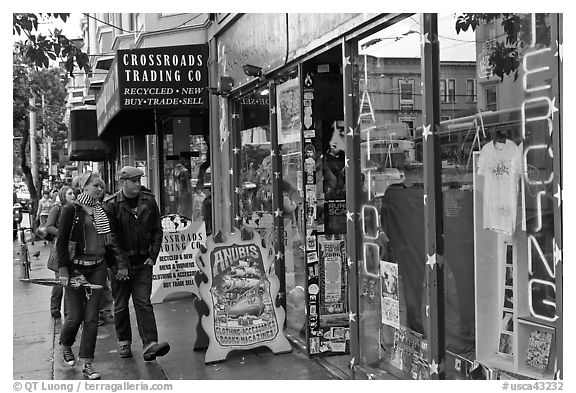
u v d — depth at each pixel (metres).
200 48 9.36
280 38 6.70
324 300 6.25
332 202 6.29
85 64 7.22
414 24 4.57
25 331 8.00
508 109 3.96
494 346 4.35
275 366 5.97
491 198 4.20
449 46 4.29
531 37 3.78
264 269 6.41
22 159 20.88
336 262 6.29
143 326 6.45
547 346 3.87
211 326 6.18
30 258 15.79
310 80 6.26
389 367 5.19
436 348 4.30
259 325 6.33
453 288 4.42
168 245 9.02
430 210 4.32
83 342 6.00
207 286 6.22
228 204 8.98
